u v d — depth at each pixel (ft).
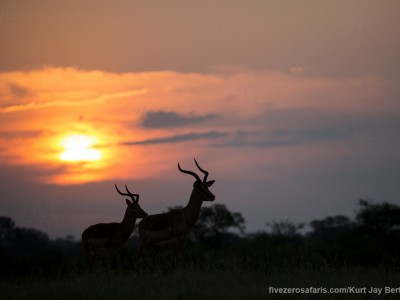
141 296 170.30
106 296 171.42
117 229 259.80
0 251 337.11
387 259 270.26
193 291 173.88
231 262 233.76
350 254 281.13
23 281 223.30
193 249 283.38
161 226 246.88
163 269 225.56
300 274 201.67
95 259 261.03
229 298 168.25
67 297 175.63
